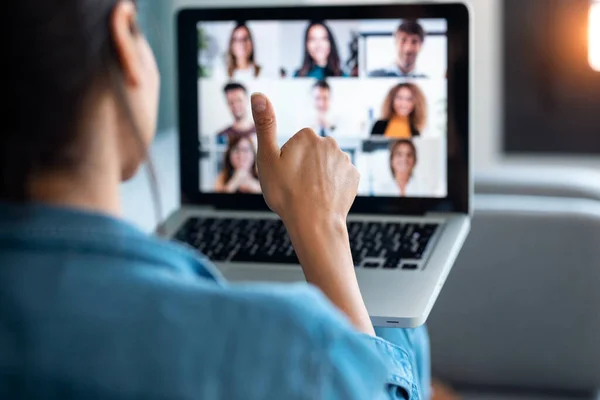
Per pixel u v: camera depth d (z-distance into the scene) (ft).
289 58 4.28
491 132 12.24
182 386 1.64
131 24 1.89
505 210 5.70
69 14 1.74
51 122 1.77
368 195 4.26
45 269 1.70
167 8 5.88
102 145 1.83
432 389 5.56
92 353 1.65
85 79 1.77
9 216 1.76
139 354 1.65
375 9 4.20
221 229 4.17
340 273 2.40
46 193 1.81
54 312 1.67
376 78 4.23
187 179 4.40
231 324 1.69
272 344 1.69
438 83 4.18
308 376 1.68
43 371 1.64
